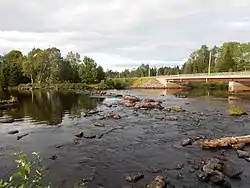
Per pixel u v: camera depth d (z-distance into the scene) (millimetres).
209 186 15367
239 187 15172
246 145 22859
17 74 121812
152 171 17844
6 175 17219
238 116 38219
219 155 20641
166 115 39906
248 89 84562
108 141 25641
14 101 55219
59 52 125938
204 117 37750
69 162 19781
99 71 131750
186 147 23141
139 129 30688
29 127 32312
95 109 48094
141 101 55000
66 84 112750
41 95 80562
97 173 17641
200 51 162000
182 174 17156
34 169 18125
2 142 25391
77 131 29844
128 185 15688
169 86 115375
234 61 127062
